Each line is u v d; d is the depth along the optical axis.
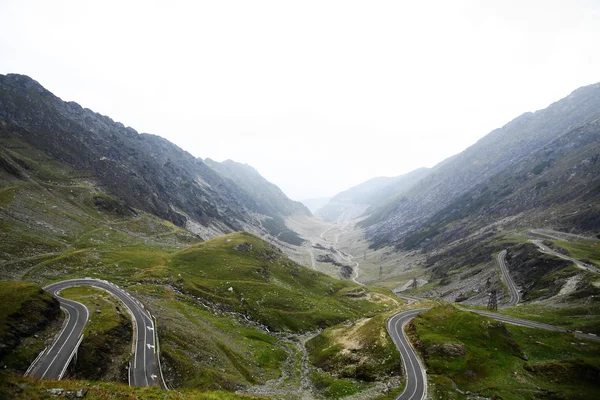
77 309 68.69
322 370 80.19
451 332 78.56
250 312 114.75
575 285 119.12
